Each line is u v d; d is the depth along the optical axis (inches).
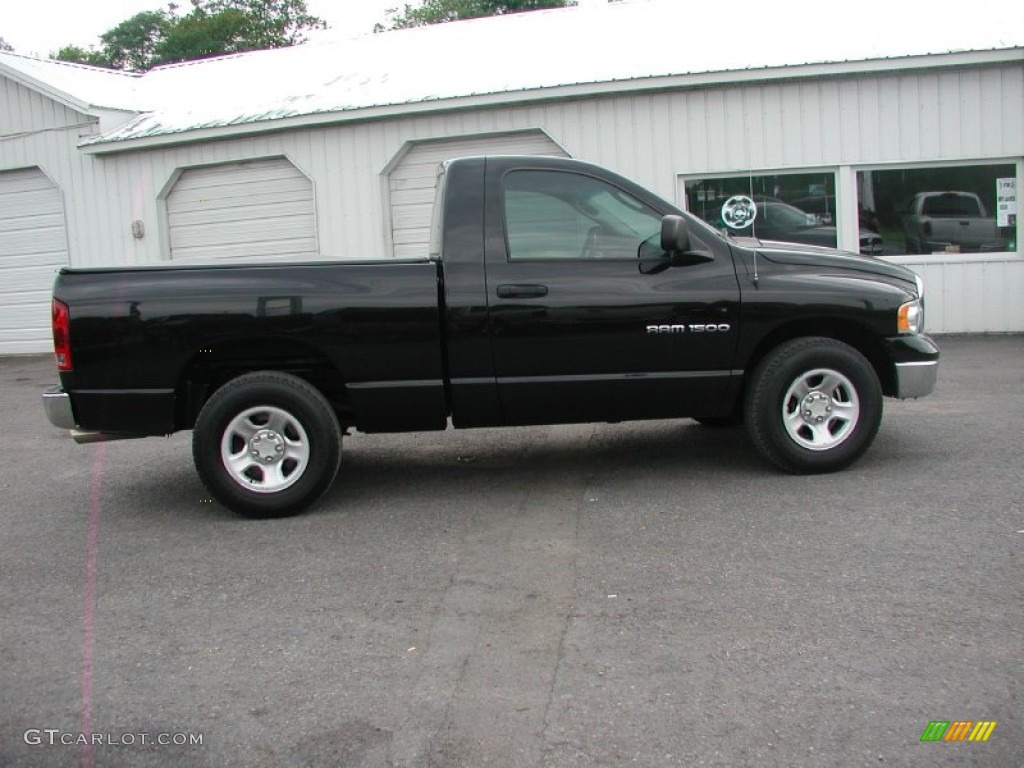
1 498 264.5
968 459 252.7
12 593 187.8
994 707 131.7
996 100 478.0
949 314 497.4
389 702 139.7
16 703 143.8
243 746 130.0
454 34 669.9
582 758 123.4
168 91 669.3
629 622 162.4
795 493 229.8
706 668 145.3
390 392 230.1
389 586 184.2
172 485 273.6
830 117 492.1
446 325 228.2
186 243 602.5
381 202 553.3
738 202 507.8
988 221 489.7
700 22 589.0
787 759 121.6
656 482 247.3
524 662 149.9
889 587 171.9
